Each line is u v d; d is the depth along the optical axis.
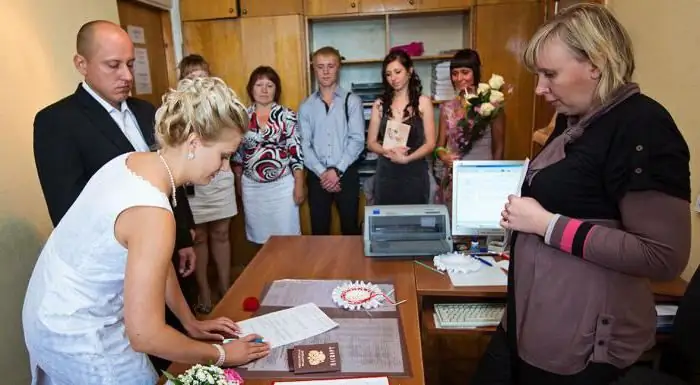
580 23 0.94
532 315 1.12
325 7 3.37
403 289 1.56
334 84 3.28
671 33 1.84
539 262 1.09
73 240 1.08
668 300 1.54
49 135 1.64
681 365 1.32
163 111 1.02
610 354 1.04
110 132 1.74
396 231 1.92
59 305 1.09
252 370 1.11
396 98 2.86
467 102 2.16
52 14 2.12
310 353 1.15
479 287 1.59
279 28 3.38
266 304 1.46
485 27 3.30
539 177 1.09
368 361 1.14
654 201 0.90
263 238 3.29
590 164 0.99
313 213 3.39
